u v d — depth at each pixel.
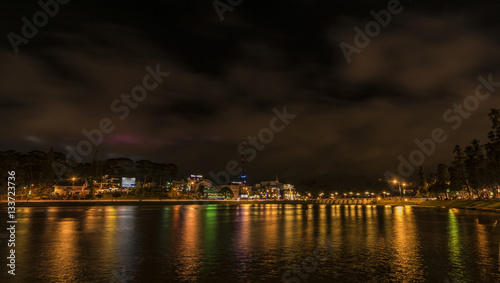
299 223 56.00
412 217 69.94
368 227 48.09
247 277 18.92
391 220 61.72
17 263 22.56
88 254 26.14
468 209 106.06
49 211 93.69
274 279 18.53
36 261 23.25
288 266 21.72
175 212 92.81
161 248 29.14
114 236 37.53
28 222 55.78
